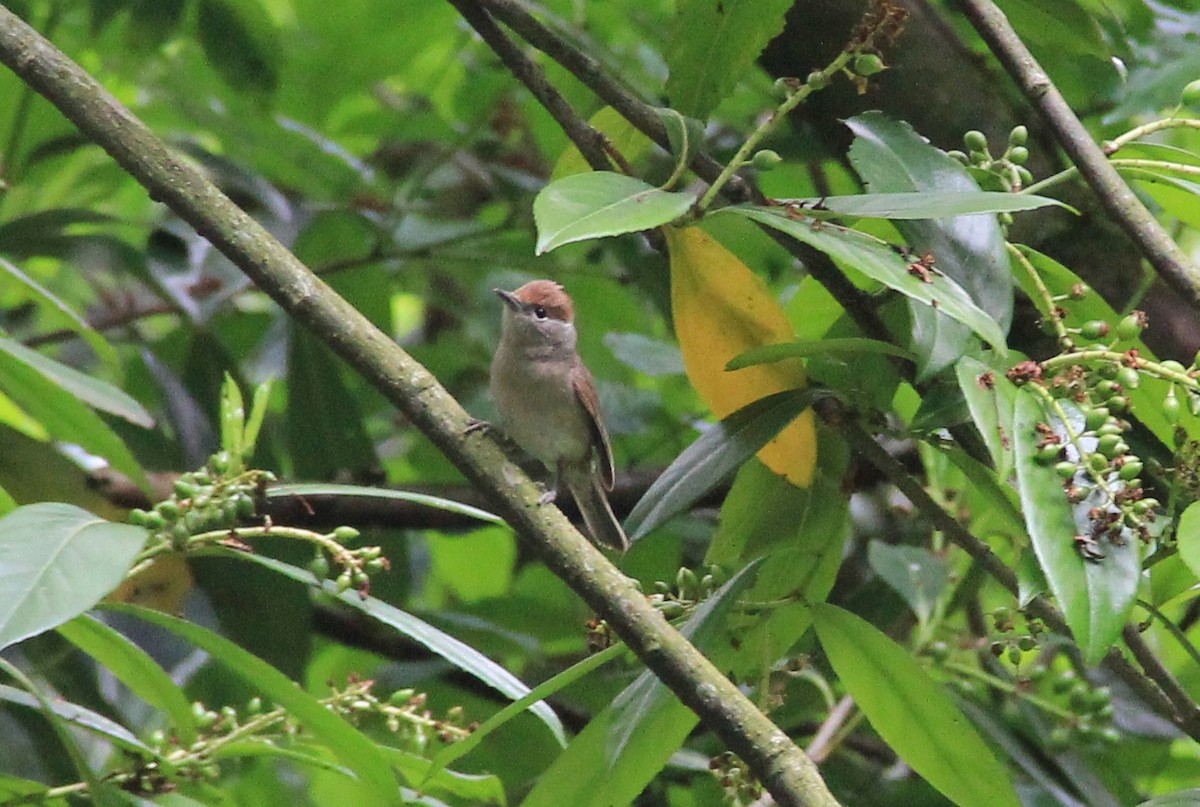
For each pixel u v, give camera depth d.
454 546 14.61
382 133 14.15
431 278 15.53
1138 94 9.60
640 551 11.77
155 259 11.73
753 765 5.88
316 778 12.15
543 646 12.68
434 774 6.03
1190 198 7.41
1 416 9.91
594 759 6.66
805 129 10.99
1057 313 6.84
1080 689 8.92
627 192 5.82
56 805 6.18
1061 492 5.74
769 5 7.00
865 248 6.02
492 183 13.62
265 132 13.69
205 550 5.79
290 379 12.02
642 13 13.02
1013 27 8.98
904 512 11.20
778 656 7.75
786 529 7.95
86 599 4.74
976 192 6.04
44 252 11.10
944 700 6.69
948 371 6.75
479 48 13.94
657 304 12.07
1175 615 11.02
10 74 11.57
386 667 11.66
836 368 7.38
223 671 10.89
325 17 12.94
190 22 13.29
